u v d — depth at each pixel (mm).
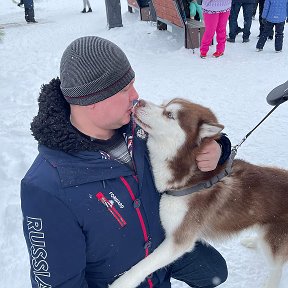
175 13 8961
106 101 1567
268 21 8297
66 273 1590
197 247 2365
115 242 1690
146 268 2006
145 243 1802
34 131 1593
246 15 9195
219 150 2240
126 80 1594
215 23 7887
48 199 1502
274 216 2684
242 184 2570
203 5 7879
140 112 2197
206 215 2443
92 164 1585
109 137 1728
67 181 1528
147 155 1994
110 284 1887
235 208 2553
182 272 2326
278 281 2883
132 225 1707
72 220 1551
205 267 2312
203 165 2193
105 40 1588
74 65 1526
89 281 1826
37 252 1558
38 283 1609
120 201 1651
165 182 2285
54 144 1553
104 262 1748
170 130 2227
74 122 1661
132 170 1716
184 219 2328
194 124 2293
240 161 2688
